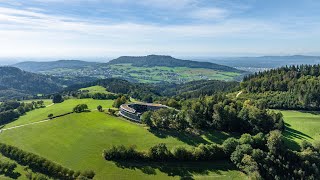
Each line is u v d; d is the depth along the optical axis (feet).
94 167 339.98
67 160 359.46
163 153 349.20
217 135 416.46
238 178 321.11
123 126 444.14
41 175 312.09
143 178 318.65
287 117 534.37
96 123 466.29
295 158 351.05
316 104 595.47
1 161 341.62
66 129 457.27
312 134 446.19
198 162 350.02
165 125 428.56
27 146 410.52
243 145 356.79
